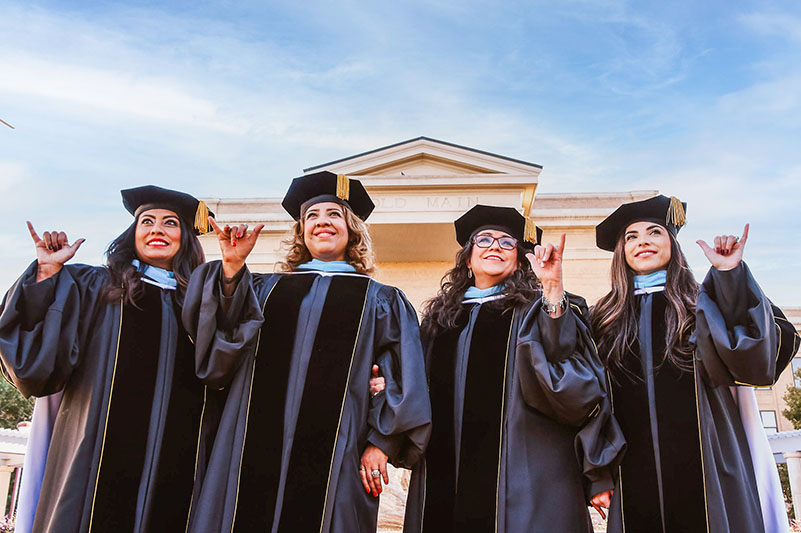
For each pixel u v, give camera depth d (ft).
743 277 13.05
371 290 15.12
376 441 13.69
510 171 57.82
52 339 13.06
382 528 40.63
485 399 14.32
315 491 13.20
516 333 14.75
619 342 14.48
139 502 13.17
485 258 15.70
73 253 13.56
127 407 13.55
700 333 13.23
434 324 15.80
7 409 81.10
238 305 13.66
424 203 56.80
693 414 13.50
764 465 13.89
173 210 15.57
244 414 13.84
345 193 15.80
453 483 13.97
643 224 15.39
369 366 14.42
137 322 14.16
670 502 13.12
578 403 13.17
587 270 59.21
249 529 13.01
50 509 12.87
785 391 81.20
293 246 15.85
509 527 13.25
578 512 13.50
